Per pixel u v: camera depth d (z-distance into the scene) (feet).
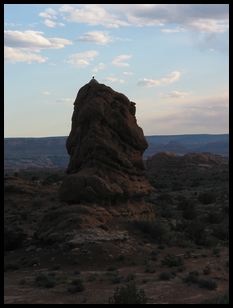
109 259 82.69
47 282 67.87
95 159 105.70
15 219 134.31
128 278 70.59
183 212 139.03
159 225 103.76
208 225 129.90
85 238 87.66
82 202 100.78
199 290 65.36
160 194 212.02
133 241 93.86
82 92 115.24
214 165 415.85
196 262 85.40
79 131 110.63
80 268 79.15
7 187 173.37
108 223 98.63
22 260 86.43
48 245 91.97
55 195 169.27
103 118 107.86
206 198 183.52
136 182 111.75
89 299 60.13
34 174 312.91
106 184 101.40
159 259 86.17
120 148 110.11
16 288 66.85
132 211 106.93
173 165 407.23
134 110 118.52
